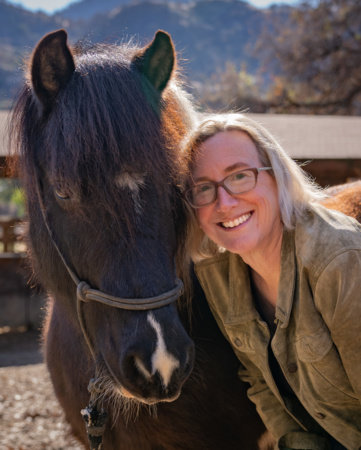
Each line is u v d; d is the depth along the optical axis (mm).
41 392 4855
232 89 21719
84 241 1484
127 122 1450
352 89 18844
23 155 1636
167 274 1479
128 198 1431
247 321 1797
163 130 1537
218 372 1939
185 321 1888
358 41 19125
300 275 1596
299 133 8562
